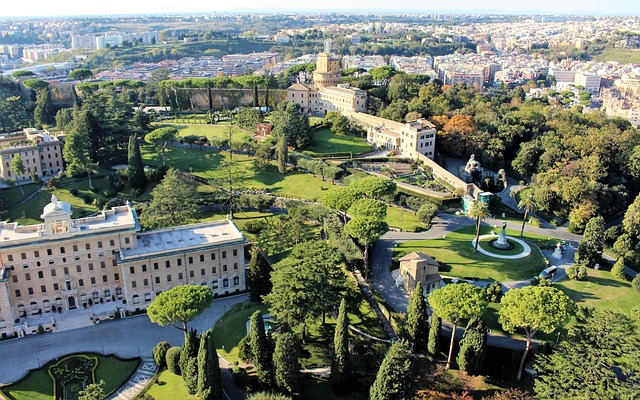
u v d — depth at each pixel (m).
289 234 182.50
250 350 126.94
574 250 190.62
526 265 173.12
